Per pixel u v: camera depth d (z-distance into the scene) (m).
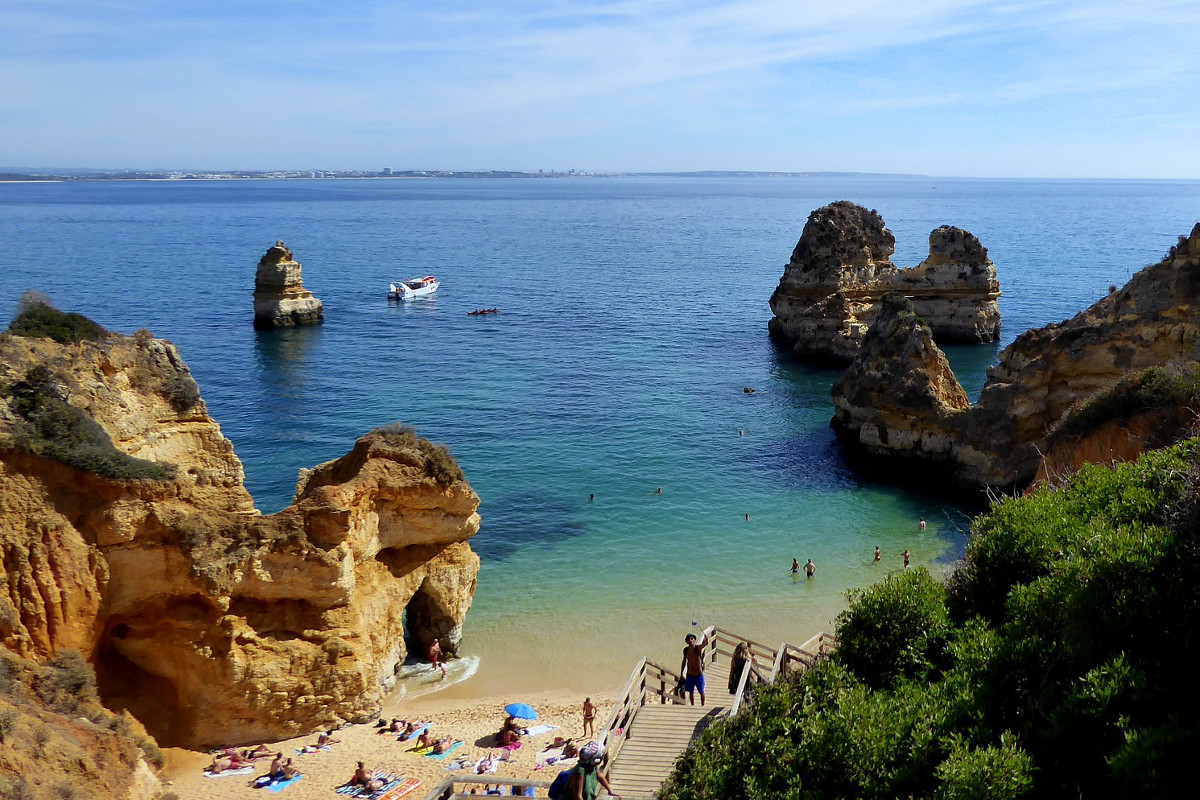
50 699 26.47
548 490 61.97
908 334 67.69
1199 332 54.97
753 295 155.50
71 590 28.44
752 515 58.09
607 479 64.38
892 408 66.56
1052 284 160.75
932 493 62.38
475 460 67.88
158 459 33.94
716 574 49.31
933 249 112.31
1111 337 59.03
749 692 26.75
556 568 49.91
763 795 19.61
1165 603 20.16
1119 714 18.17
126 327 116.50
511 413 80.75
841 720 20.33
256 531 31.59
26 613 27.66
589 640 42.19
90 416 30.77
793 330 111.62
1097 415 38.25
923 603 23.77
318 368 97.81
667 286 166.62
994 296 112.69
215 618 31.02
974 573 25.20
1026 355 64.25
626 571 49.62
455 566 39.22
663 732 26.33
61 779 21.84
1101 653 20.03
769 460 69.12
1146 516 23.95
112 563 29.62
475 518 39.03
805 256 110.25
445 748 32.72
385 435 37.03
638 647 41.59
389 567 37.06
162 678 31.52
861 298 108.19
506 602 45.88
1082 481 27.58
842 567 50.34
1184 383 35.75
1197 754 16.86
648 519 57.16
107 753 24.36
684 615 44.56
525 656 40.75
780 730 21.19
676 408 83.62
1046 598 21.38
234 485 35.00
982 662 21.09
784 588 47.56
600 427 77.00
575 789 19.98
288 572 32.09
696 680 29.06
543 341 114.88
